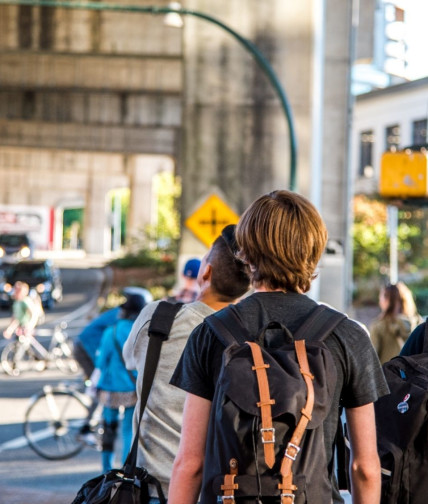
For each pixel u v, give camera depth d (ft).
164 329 16.30
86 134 256.11
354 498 12.57
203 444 12.23
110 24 140.77
